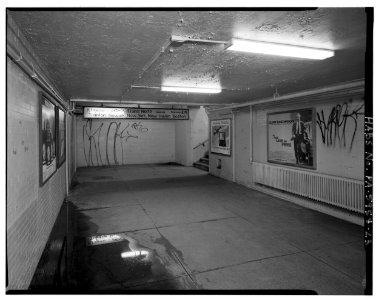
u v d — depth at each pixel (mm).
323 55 3262
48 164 4133
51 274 3289
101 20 2379
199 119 13633
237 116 8930
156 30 2613
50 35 2705
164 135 15023
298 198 6410
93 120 13734
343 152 5223
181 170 12109
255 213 5758
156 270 3414
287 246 4102
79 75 4520
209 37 2793
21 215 2695
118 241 4320
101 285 3064
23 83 2773
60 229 4848
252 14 2291
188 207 6230
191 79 4918
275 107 7062
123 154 14336
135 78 4848
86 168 12922
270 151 7305
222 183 9055
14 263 2453
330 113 5469
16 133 2535
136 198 7074
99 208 6152
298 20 2395
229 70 4227
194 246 4129
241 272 3359
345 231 4676
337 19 2396
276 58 3529
